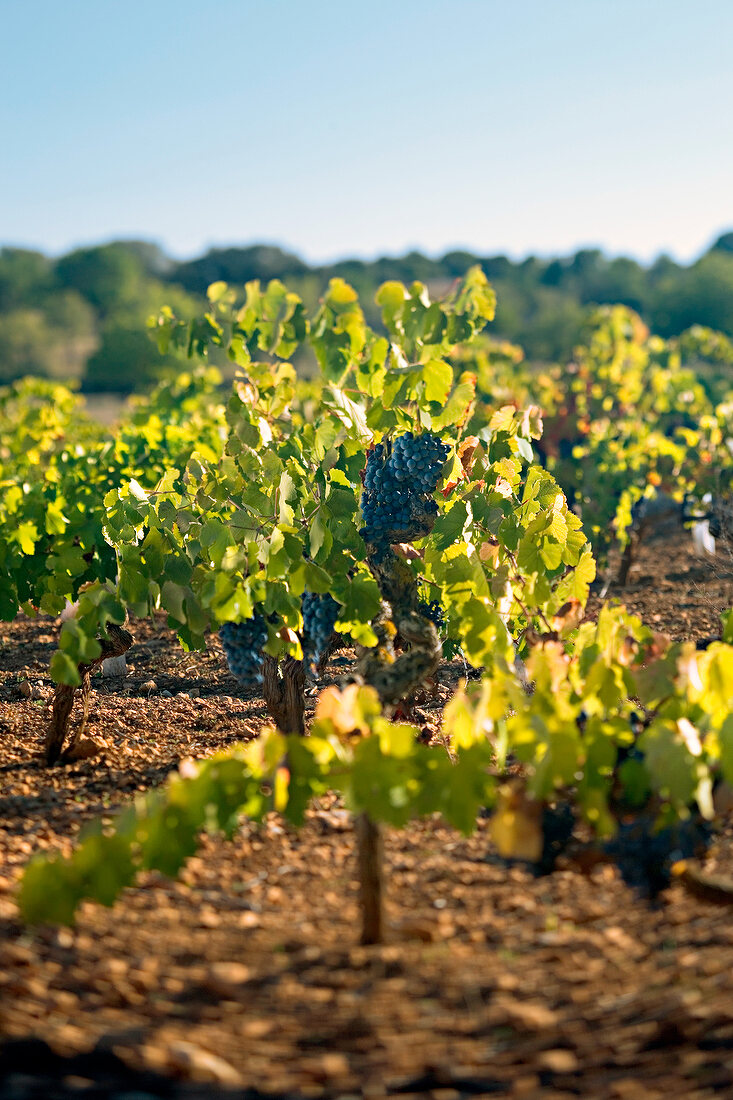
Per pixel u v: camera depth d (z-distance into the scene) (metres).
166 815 2.53
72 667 4.06
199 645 4.54
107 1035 2.10
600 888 2.94
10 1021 2.15
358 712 2.73
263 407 5.56
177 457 7.20
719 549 8.40
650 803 2.88
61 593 4.79
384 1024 2.18
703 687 2.96
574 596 4.27
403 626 3.89
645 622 7.24
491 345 17.72
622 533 8.58
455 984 2.34
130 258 84.75
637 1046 2.06
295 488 4.30
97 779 4.35
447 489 4.22
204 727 5.20
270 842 3.51
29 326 66.00
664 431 14.09
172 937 2.68
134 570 4.38
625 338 14.80
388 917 2.81
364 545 4.14
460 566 4.00
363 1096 1.93
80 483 6.48
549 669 3.03
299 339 5.94
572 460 10.28
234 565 4.05
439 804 2.63
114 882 2.46
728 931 2.50
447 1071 2.00
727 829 3.25
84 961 2.50
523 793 2.62
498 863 3.20
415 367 4.42
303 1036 2.14
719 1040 2.04
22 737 5.04
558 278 80.88
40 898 2.42
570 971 2.40
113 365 52.59
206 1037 2.13
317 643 4.23
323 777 2.63
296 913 2.88
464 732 2.69
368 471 4.33
